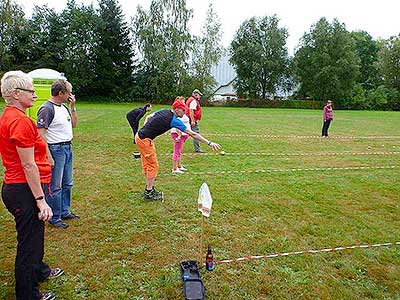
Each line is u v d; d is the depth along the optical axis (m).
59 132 4.33
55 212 4.46
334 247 4.11
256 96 48.53
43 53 43.88
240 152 10.05
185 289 3.02
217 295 3.14
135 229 4.51
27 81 2.61
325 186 6.62
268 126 17.84
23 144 2.53
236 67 48.44
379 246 4.16
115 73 44.22
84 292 3.15
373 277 3.50
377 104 46.84
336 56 46.72
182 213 5.08
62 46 43.50
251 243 4.16
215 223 4.74
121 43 45.38
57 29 44.75
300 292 3.22
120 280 3.34
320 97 47.50
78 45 43.62
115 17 45.53
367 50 58.25
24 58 43.50
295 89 50.25
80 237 4.23
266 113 29.78
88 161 8.41
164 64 40.25
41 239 2.83
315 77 46.38
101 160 8.53
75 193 5.89
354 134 15.21
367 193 6.25
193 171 7.63
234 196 5.89
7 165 2.64
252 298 3.12
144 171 5.54
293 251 3.99
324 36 46.38
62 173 4.43
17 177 2.64
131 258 3.77
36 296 2.91
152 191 5.61
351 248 4.09
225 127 16.86
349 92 46.81
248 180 6.96
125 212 5.08
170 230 4.49
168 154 9.50
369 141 12.95
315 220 4.93
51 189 4.35
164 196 5.82
